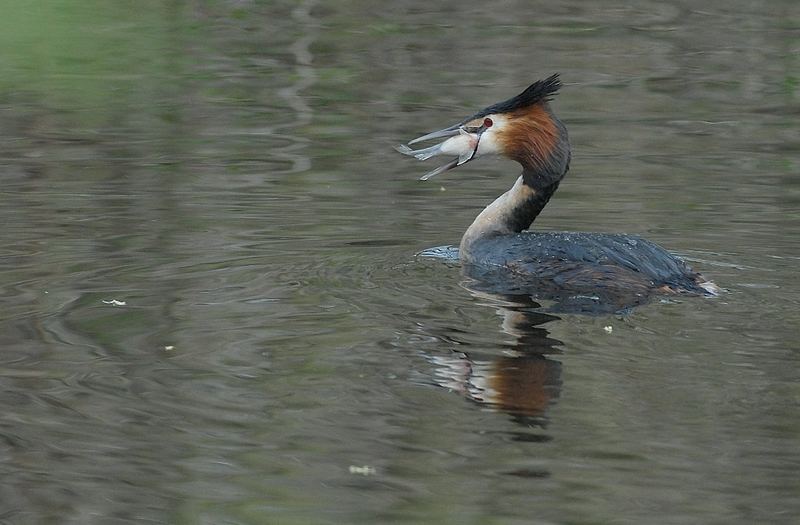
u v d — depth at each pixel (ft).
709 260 41.68
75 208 48.55
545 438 27.17
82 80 75.36
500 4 100.53
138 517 24.59
